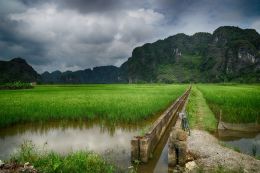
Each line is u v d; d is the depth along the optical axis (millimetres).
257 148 11570
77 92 50000
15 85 82938
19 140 13609
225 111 20062
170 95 38688
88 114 19688
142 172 8672
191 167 8445
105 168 8320
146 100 28391
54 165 7426
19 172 6883
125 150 11336
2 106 23109
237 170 7945
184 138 9141
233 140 13031
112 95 38375
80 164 8062
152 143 10758
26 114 19094
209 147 10461
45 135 14742
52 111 20500
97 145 12375
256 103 23359
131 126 17234
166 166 9258
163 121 14625
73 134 14922
